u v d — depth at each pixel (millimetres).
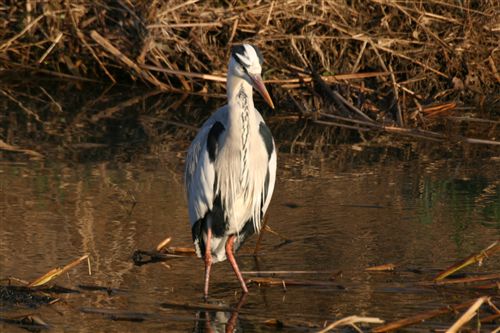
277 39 17953
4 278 9344
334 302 8977
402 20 18672
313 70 17438
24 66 19062
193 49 18125
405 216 11594
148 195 12258
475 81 18266
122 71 18719
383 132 15859
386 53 18359
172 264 10141
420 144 15164
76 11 18719
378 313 8664
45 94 17766
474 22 18609
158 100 17469
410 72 18172
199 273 9906
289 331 8227
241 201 9781
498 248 9312
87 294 9102
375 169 13664
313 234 10984
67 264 9477
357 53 18328
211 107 17062
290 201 12156
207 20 18203
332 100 16969
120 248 10422
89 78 18781
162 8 18094
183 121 16109
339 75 17609
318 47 17828
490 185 12867
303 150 14672
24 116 16234
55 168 13359
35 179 12828
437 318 8531
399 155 14453
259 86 9266
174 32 18422
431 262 10023
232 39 18125
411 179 13156
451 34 18625
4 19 19172
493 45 18734
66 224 11094
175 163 13727
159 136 15195
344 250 10453
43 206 11711
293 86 17469
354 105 17125
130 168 13438
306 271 9773
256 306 8914
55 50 18969
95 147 14500
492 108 17453
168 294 9203
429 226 11219
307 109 16859
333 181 13039
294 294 9234
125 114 16500
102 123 15906
